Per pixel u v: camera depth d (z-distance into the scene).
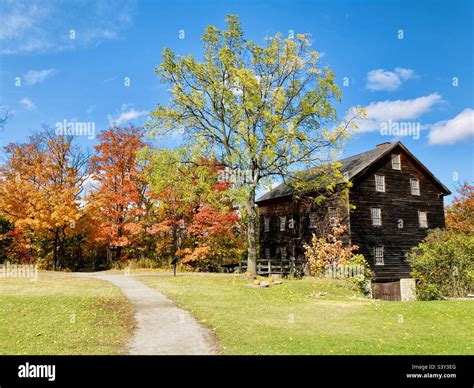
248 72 24.33
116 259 38.19
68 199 31.25
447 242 23.84
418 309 14.70
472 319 13.10
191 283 22.52
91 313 13.43
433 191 35.88
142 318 12.96
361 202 31.34
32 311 13.62
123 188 35.09
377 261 31.28
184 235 36.12
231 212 32.59
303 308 15.17
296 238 36.06
